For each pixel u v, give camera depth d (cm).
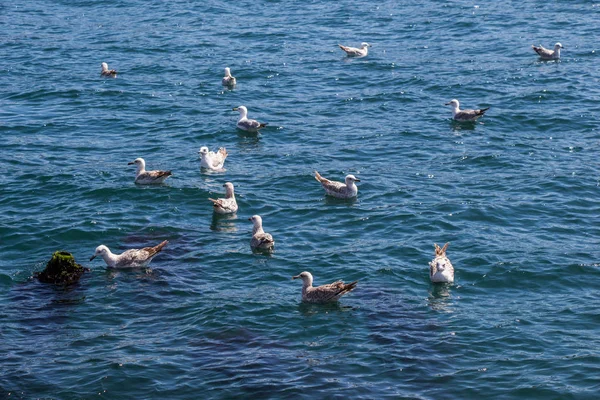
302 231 3841
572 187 4253
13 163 4619
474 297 3247
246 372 2759
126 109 5594
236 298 3241
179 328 3034
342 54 6819
